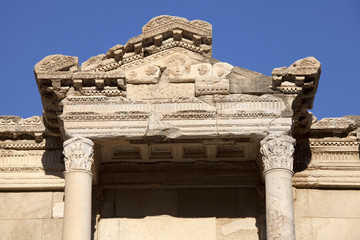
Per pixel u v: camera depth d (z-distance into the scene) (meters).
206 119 28.95
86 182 28.41
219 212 31.33
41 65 29.11
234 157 31.39
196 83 29.36
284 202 28.03
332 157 31.47
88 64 30.16
